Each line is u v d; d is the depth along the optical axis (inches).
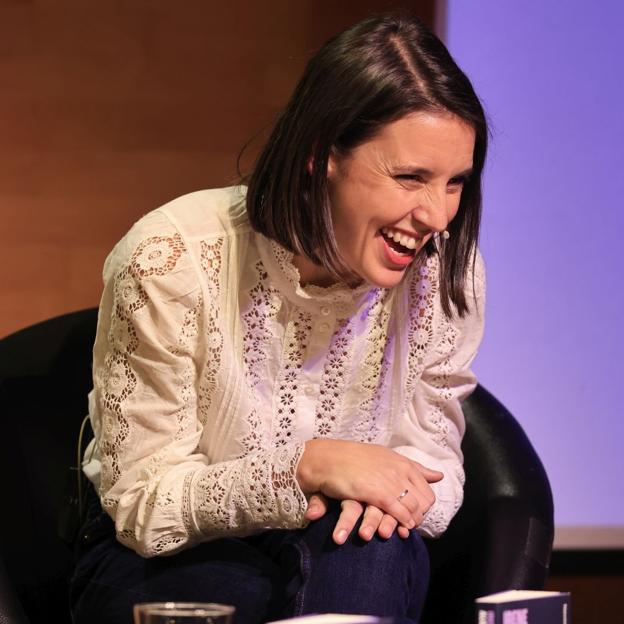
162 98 441.1
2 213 437.4
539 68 444.8
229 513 228.7
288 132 230.5
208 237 243.9
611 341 450.6
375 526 222.4
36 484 282.8
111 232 442.6
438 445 278.4
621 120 449.4
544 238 446.9
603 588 435.5
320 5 443.8
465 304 256.2
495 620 181.8
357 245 231.1
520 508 278.1
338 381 257.3
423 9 442.6
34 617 276.2
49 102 435.8
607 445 449.4
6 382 285.3
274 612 231.9
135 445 238.7
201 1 440.1
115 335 239.6
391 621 161.2
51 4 432.5
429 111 219.9
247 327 247.9
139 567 243.0
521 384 447.5
